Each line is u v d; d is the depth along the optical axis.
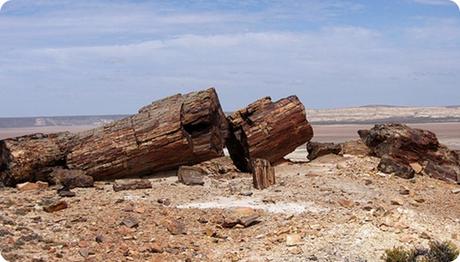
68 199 16.83
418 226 14.41
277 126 21.11
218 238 13.89
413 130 21.72
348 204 15.95
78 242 13.41
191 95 20.83
